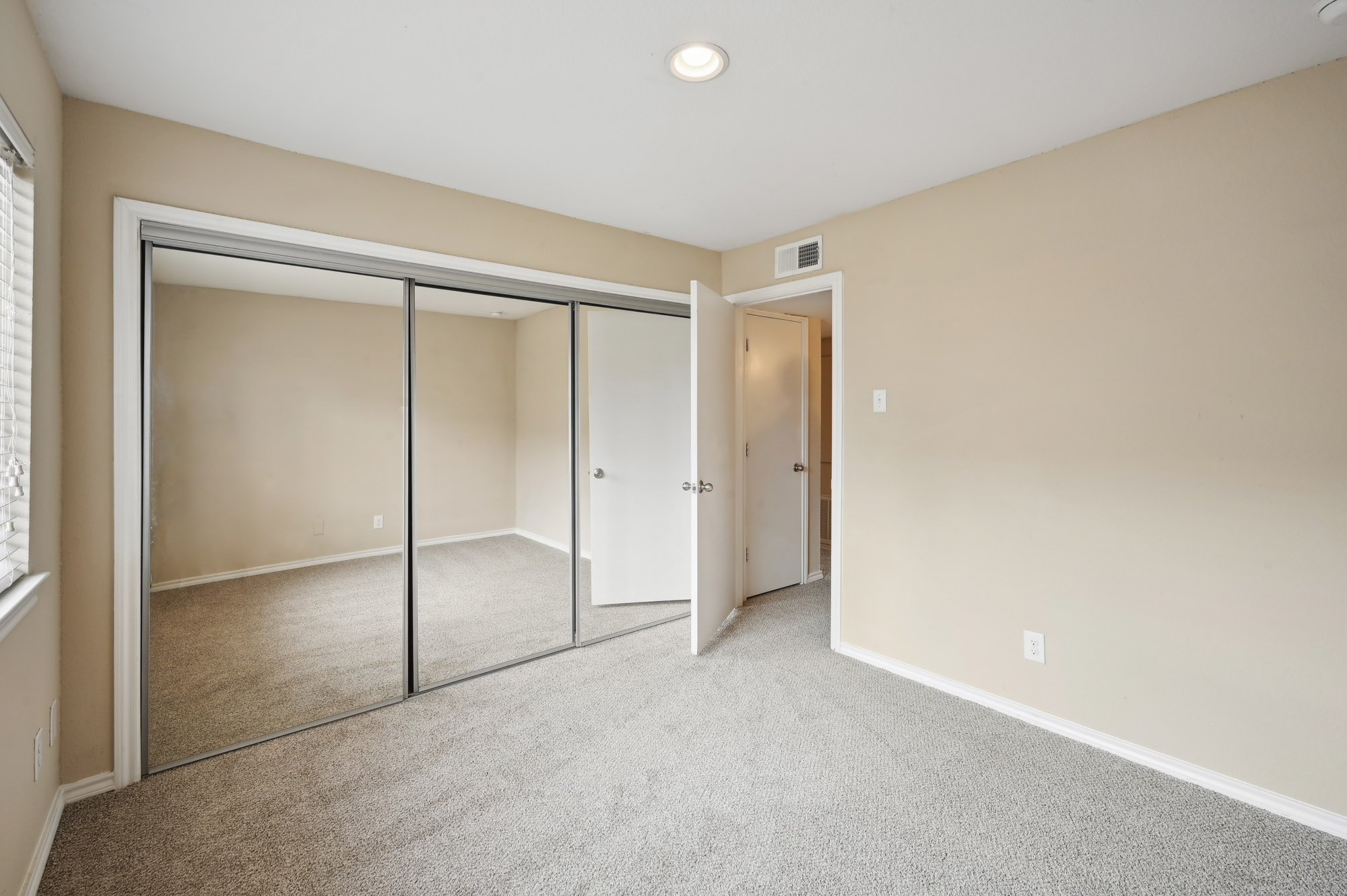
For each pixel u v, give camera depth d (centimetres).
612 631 346
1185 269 201
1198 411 199
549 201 288
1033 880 158
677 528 393
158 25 156
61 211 186
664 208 298
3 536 141
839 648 316
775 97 195
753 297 360
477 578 347
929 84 187
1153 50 168
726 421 357
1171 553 205
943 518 270
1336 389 174
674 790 197
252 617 246
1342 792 175
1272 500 185
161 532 222
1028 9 150
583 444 370
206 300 229
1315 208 177
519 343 356
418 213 261
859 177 260
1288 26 157
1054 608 234
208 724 234
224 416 237
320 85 187
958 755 218
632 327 378
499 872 161
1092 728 225
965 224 260
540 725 240
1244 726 192
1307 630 180
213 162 214
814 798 193
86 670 193
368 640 277
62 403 187
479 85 187
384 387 269
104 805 190
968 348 259
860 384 303
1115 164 216
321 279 254
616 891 154
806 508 453
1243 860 166
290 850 169
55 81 178
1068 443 229
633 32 160
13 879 140
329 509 263
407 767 212
